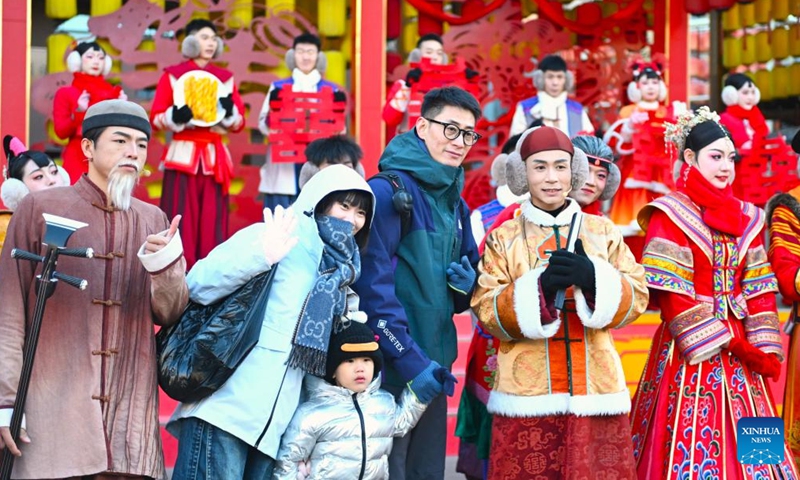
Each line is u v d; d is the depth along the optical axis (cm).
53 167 602
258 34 941
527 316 430
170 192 838
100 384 374
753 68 1118
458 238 465
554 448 443
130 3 906
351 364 410
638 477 497
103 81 857
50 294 359
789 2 1065
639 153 923
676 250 496
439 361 447
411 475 452
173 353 392
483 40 995
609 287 432
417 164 448
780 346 503
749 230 509
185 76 828
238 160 952
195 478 394
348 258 414
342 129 868
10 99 838
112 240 386
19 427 358
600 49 1024
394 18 1004
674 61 1009
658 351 510
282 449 404
